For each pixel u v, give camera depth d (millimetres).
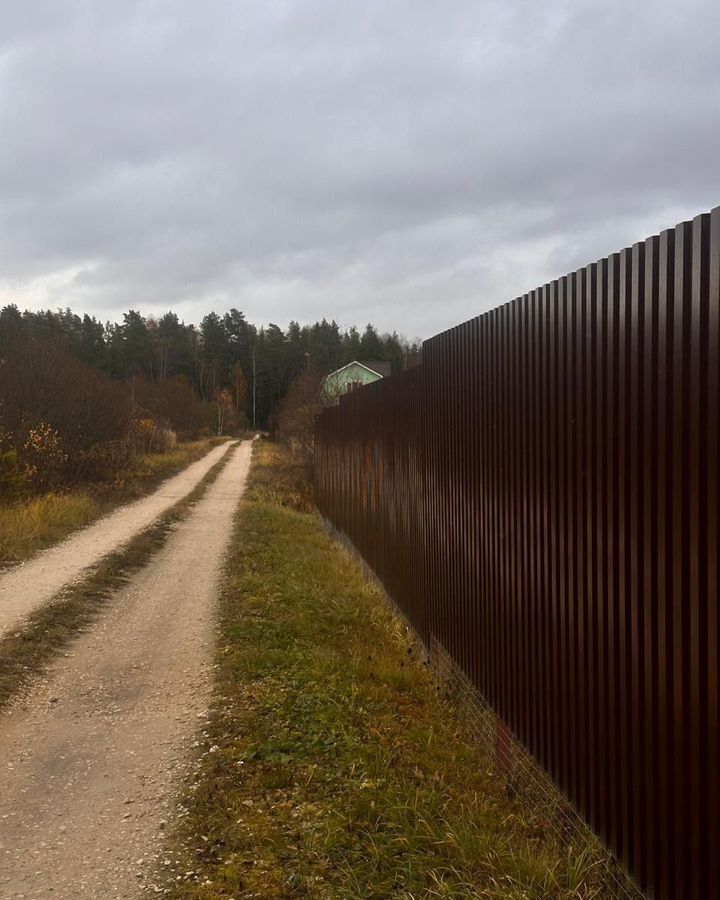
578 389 3363
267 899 3125
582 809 3420
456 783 4438
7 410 19375
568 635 3553
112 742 4910
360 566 10766
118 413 25234
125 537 13164
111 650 6992
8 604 8328
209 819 3803
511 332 4328
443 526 6043
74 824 3840
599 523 3174
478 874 3328
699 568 2430
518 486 4219
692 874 2518
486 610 4887
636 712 2875
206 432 63969
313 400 32250
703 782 2445
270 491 23344
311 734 4793
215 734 4887
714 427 2330
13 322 23234
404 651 7047
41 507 13938
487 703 4895
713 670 2369
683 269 2500
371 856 3451
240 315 94812
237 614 7945
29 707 5566
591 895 3076
